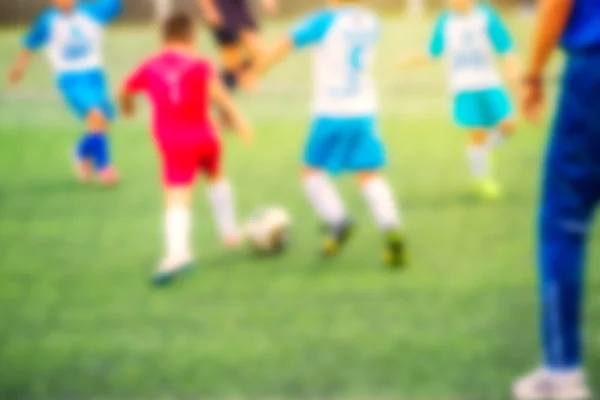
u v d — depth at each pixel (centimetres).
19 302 893
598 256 969
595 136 619
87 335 809
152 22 3797
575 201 638
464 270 948
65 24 1329
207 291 912
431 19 3662
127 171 1419
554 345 654
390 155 1484
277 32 3241
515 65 1234
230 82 2084
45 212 1202
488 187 1222
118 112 1883
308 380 705
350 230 989
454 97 1240
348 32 955
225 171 1391
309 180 987
